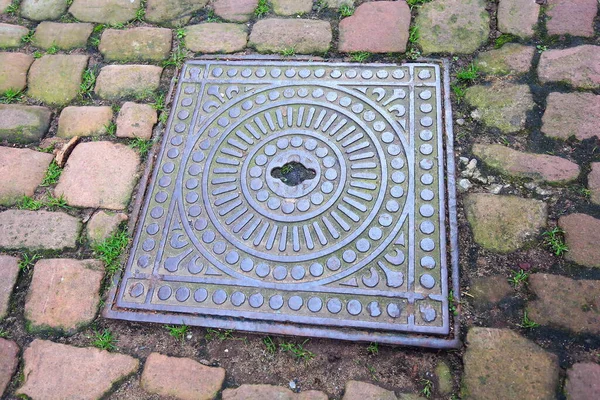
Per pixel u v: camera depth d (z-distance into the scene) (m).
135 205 2.04
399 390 1.61
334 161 2.02
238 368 1.70
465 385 1.58
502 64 2.22
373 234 1.86
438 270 1.77
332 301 1.75
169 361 1.72
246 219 1.94
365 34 2.40
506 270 1.76
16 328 1.83
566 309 1.66
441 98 2.14
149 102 2.34
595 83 2.10
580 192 1.88
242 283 1.81
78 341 1.79
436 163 1.98
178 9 2.63
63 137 2.28
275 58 2.37
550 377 1.56
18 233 2.03
